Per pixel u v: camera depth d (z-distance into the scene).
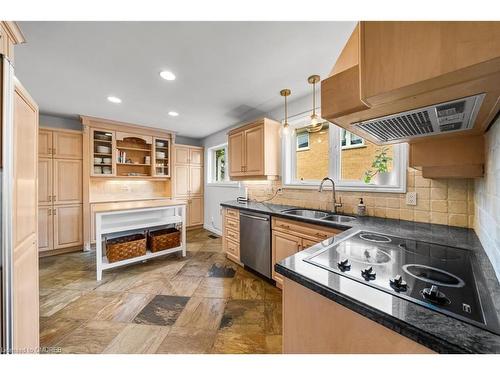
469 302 0.59
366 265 0.85
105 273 2.70
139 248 2.87
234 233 3.01
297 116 2.80
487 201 0.99
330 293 0.67
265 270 2.45
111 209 2.65
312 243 1.92
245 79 2.23
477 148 1.14
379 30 0.61
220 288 2.33
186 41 1.63
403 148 1.83
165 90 2.51
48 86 2.42
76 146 3.57
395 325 0.53
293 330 0.83
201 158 5.32
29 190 1.23
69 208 3.49
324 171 2.65
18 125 1.09
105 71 2.08
